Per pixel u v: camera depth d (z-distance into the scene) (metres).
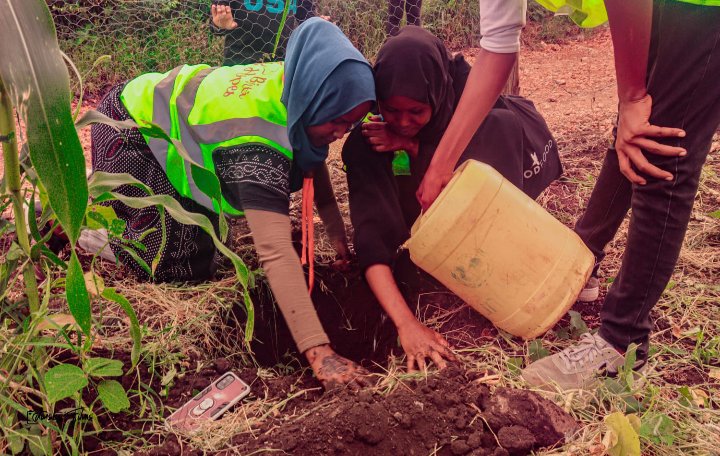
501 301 2.11
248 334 1.88
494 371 2.14
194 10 5.99
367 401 1.90
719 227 2.95
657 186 1.76
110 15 5.78
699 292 2.55
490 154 2.46
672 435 1.86
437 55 2.31
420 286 2.69
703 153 1.74
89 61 5.58
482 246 2.04
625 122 1.77
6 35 1.22
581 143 4.01
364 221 2.31
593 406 1.98
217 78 2.34
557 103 5.47
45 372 1.93
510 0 1.90
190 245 2.59
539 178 2.68
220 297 2.61
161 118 2.42
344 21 6.46
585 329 2.29
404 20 4.95
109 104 2.55
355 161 2.40
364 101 2.04
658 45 1.70
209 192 1.93
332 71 2.02
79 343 1.94
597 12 2.18
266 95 2.20
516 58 2.03
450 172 2.11
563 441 1.85
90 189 1.81
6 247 2.53
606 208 2.29
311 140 2.18
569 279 2.09
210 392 2.12
